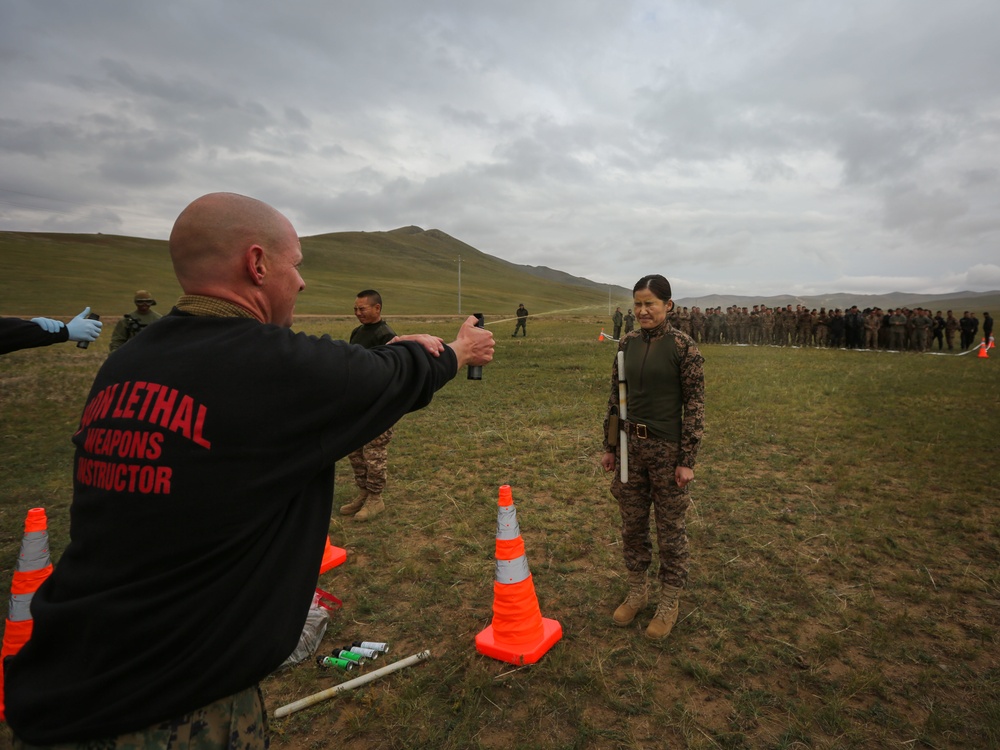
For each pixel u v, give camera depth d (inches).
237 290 48.6
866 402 396.5
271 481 43.6
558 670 118.1
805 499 211.0
